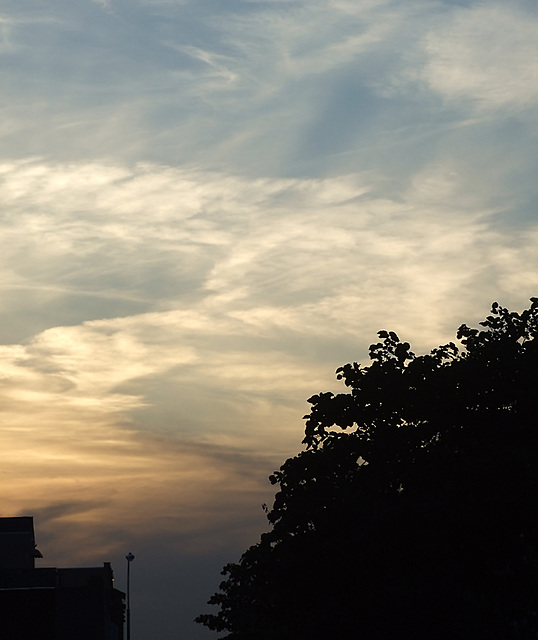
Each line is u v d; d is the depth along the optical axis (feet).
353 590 119.75
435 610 115.44
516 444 119.55
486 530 116.47
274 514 131.03
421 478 124.57
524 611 116.16
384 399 130.21
